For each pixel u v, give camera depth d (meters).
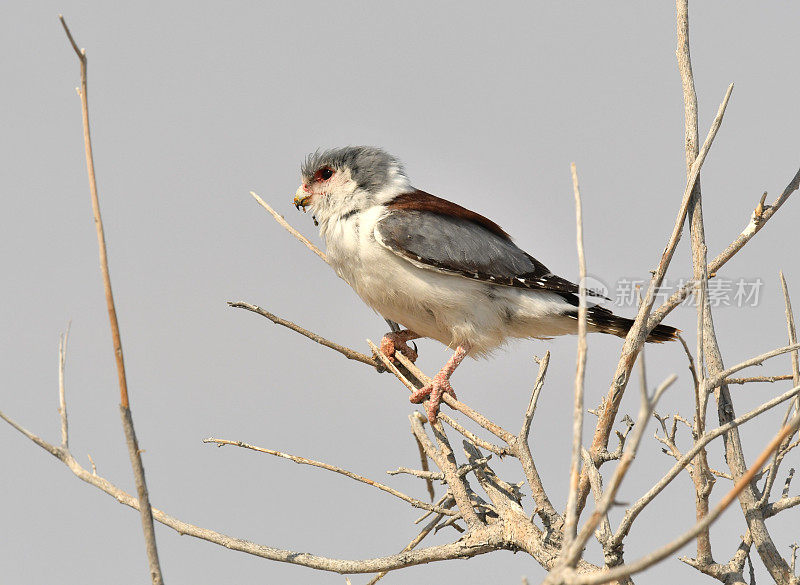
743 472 6.62
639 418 3.44
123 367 4.61
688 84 7.36
